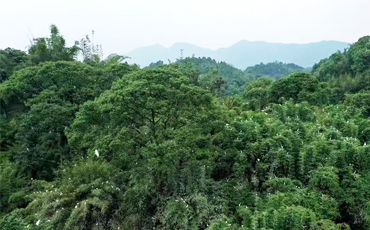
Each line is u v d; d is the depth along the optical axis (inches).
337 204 536.7
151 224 535.2
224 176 611.2
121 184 594.6
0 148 951.6
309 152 593.0
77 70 961.5
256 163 595.8
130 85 558.3
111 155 613.3
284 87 1005.8
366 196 553.3
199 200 511.5
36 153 800.3
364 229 535.2
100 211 561.3
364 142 701.9
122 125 561.3
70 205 570.6
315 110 868.6
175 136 535.2
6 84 1010.7
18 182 768.3
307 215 483.8
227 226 475.2
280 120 757.3
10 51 1537.9
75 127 623.8
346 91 1908.2
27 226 491.2
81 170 605.3
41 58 1314.0
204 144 588.1
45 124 818.8
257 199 531.5
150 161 512.4
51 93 897.5
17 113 1051.3
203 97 558.3
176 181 546.6
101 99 583.2
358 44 2420.0
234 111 793.6
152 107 527.8
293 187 547.8
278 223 467.2
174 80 569.9
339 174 577.0
